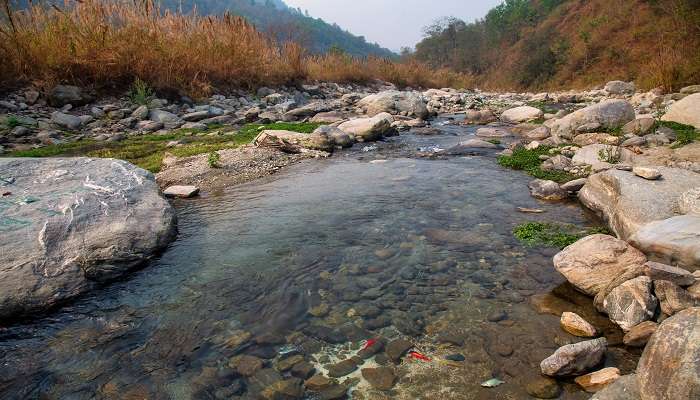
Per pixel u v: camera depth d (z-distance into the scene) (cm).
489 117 1434
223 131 1161
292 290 404
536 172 767
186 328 353
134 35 1365
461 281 414
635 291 336
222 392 284
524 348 317
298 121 1357
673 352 228
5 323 367
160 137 1055
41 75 1198
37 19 1269
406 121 1391
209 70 1576
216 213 610
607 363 295
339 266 447
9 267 393
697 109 960
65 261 419
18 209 462
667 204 479
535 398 271
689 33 2212
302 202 642
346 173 801
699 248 357
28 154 850
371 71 2750
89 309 385
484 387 281
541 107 1792
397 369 301
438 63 7181
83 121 1109
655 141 851
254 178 785
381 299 387
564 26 4359
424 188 699
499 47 5991
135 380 297
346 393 280
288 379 294
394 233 524
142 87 1280
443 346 323
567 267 396
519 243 492
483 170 807
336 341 333
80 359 320
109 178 563
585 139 952
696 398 207
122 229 476
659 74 1612
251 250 488
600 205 569
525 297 384
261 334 343
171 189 704
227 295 399
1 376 304
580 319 334
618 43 3212
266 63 1834
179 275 438
